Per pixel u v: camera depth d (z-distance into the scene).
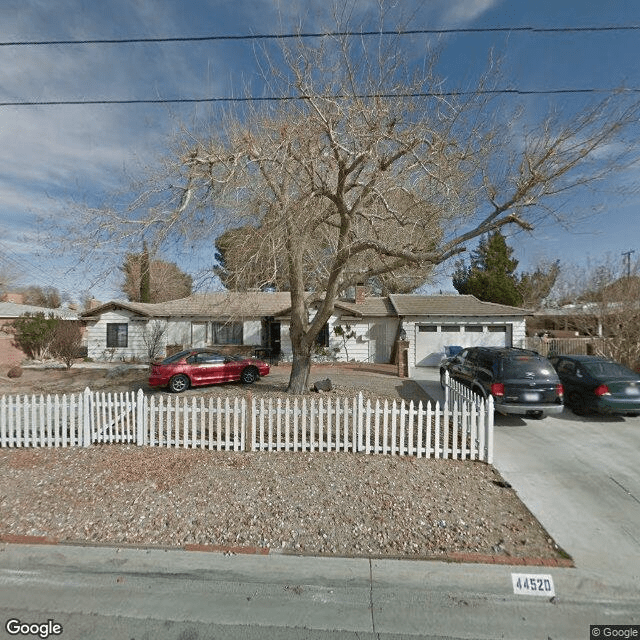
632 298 13.30
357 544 3.38
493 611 2.75
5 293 29.80
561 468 5.31
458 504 4.15
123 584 2.99
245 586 2.98
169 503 4.04
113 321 20.12
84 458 5.36
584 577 2.99
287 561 3.14
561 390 7.37
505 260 28.80
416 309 18.91
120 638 2.47
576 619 2.69
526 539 3.50
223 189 7.00
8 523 3.63
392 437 5.69
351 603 2.80
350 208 8.15
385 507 4.02
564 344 17.62
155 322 19.91
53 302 40.78
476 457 5.55
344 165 6.80
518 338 18.34
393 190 7.55
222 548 3.29
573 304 18.53
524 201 6.59
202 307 18.47
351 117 6.48
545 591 2.91
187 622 2.62
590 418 8.16
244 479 4.67
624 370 8.38
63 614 2.68
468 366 8.94
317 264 9.39
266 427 6.74
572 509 4.11
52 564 3.17
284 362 18.64
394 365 18.50
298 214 7.41
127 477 4.68
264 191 7.66
